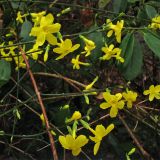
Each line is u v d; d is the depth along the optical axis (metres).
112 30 0.37
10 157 0.55
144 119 0.43
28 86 0.52
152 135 0.54
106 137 0.52
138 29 0.38
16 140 0.53
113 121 0.48
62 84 0.52
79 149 0.29
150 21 0.39
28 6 0.49
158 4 0.43
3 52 0.40
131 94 0.35
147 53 0.54
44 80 0.54
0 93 0.49
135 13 0.46
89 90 0.36
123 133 0.58
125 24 0.42
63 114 0.38
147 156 0.40
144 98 0.47
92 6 0.52
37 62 0.43
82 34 0.39
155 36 0.37
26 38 0.41
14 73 0.47
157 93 0.37
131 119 0.47
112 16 0.44
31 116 0.52
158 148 0.55
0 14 0.50
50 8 0.52
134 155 0.49
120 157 0.50
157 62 0.50
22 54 0.36
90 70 0.49
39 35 0.31
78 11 0.55
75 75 0.52
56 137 0.39
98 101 0.49
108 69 0.48
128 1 0.43
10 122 0.52
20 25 0.47
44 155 0.54
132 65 0.38
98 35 0.39
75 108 0.50
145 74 0.50
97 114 0.49
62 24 0.55
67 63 0.52
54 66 0.51
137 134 0.55
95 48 0.39
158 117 0.42
